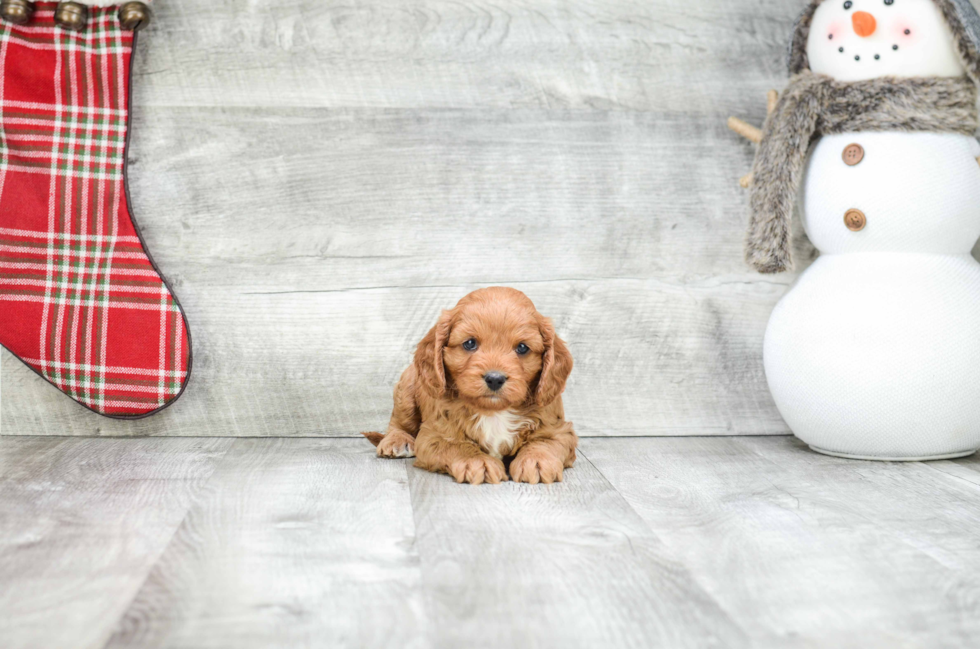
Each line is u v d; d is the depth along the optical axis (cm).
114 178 229
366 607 120
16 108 223
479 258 250
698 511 171
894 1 213
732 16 259
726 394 260
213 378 244
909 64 214
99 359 227
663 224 257
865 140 218
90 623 114
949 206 213
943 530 160
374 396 248
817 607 123
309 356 246
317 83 245
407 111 247
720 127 259
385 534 153
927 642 112
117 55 227
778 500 180
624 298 255
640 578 133
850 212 217
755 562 141
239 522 159
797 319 225
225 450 225
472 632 113
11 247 223
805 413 224
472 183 250
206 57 241
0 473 193
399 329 248
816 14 229
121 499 173
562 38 253
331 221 246
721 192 259
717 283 259
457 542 149
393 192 247
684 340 258
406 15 247
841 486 193
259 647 108
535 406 200
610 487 190
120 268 228
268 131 244
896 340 209
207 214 242
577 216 253
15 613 117
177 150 241
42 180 225
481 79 250
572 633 113
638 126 256
